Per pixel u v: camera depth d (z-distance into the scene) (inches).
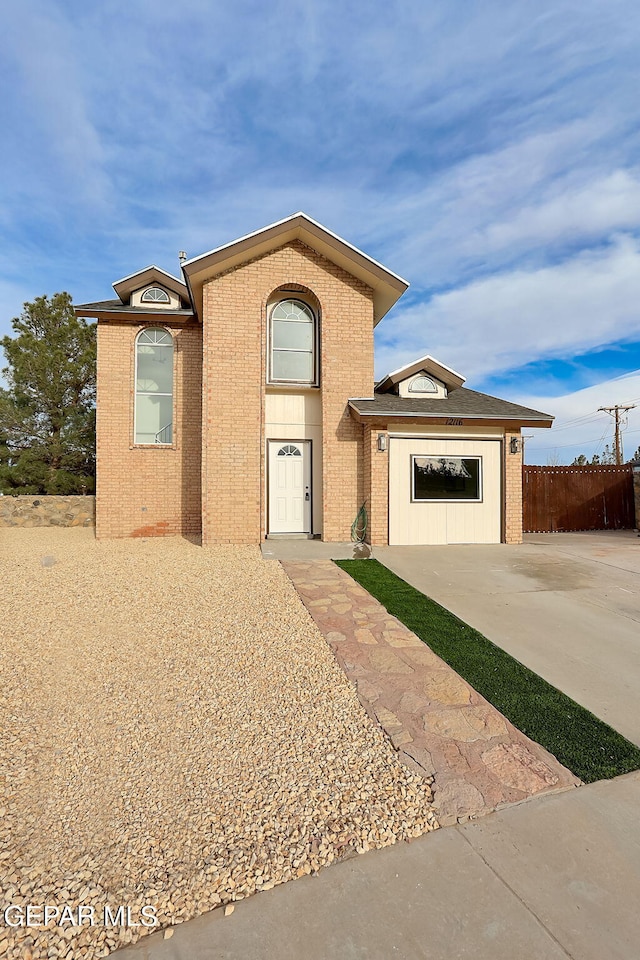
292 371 441.7
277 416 440.8
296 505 442.6
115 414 474.0
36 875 86.7
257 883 85.1
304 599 248.2
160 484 478.9
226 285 415.8
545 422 423.2
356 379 431.2
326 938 74.6
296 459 444.1
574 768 118.0
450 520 419.2
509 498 425.4
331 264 430.9
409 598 252.8
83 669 167.3
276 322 440.8
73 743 127.1
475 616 228.4
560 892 82.6
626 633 208.2
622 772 116.7
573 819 100.6
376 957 71.4
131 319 475.8
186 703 146.9
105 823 99.4
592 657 184.1
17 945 74.4
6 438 677.3
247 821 99.5
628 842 94.1
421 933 75.2
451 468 421.1
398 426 414.0
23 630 200.1
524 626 216.1
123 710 142.9
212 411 412.8
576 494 551.8
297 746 125.3
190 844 93.6
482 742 128.2
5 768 116.6
